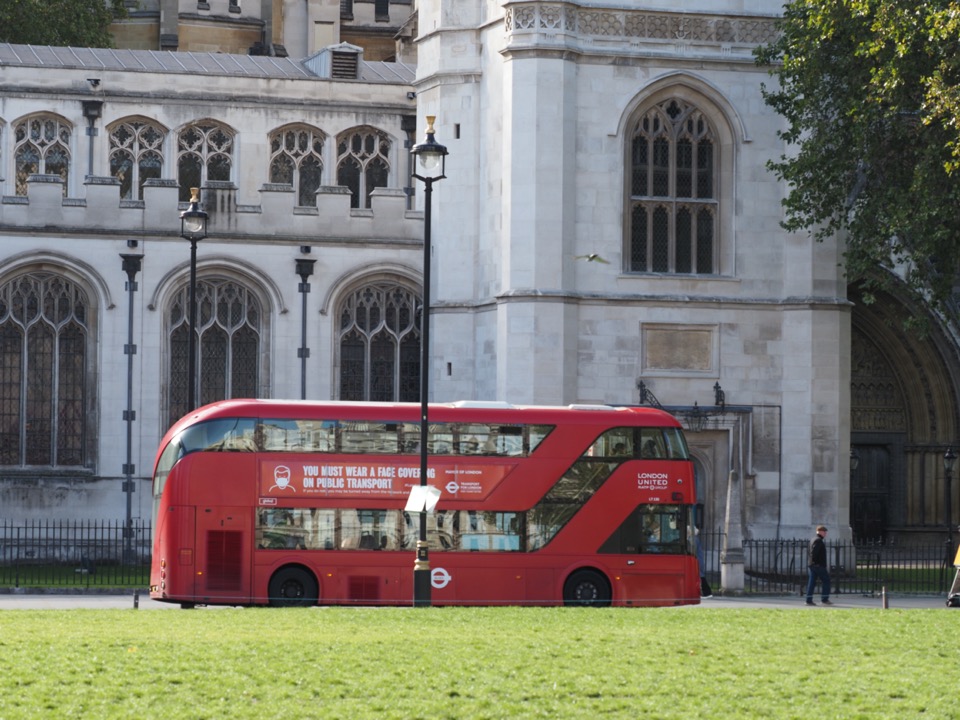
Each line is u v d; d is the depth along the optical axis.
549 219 63.41
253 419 50.50
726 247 65.25
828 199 60.72
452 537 50.84
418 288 68.75
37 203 65.62
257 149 77.00
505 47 64.00
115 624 39.09
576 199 64.12
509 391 63.25
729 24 65.25
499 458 51.31
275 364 67.25
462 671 33.06
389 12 107.81
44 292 65.94
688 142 65.31
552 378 63.06
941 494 72.50
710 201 65.25
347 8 107.69
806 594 58.41
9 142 74.69
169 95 76.12
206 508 49.81
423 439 47.19
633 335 64.25
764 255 65.31
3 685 30.97
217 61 83.38
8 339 65.56
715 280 64.94
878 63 57.97
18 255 65.25
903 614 43.75
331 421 50.81
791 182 62.78
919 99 56.31
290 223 67.62
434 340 67.56
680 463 52.06
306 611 43.50
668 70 64.75
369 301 68.44
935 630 39.44
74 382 66.12
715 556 64.25
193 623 39.53
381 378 68.44
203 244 66.81
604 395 64.06
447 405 51.78
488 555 50.84
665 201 65.06
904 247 60.41
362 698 31.03
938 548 71.38
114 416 66.00
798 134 61.31
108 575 61.31
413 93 78.38
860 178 60.91
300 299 67.56
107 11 99.00
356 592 50.28
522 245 63.50
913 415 72.94
